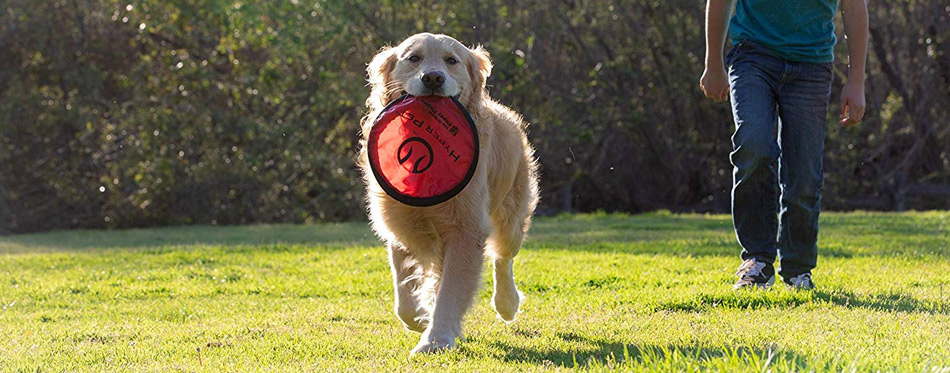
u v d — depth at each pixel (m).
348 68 18.45
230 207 18.33
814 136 5.00
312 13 17.12
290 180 18.48
